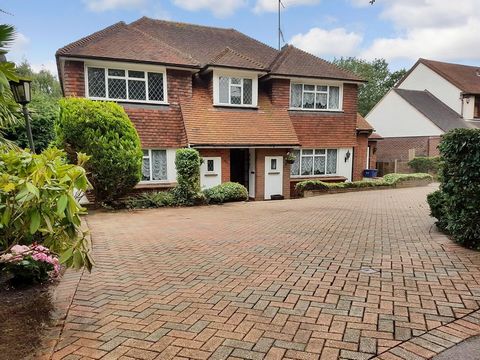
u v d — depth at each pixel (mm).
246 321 3391
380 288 4148
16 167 3436
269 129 15484
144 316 3557
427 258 5285
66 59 12562
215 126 14656
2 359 2805
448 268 4789
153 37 16312
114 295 4148
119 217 10414
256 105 15859
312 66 17281
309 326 3260
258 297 3971
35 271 4395
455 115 28719
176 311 3656
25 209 3221
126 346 2984
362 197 14336
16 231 3559
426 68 31266
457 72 31359
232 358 2775
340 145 17719
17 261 4105
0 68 3480
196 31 18875
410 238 6648
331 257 5520
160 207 12414
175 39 17719
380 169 27203
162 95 14312
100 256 5930
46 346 3004
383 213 9930
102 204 11992
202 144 13945
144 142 14008
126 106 13688
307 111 16984
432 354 2758
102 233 7965
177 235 7535
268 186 15781
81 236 3641
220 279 4625
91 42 13602
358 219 8992
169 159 14477
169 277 4770
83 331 3264
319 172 17641
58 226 3471
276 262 5316
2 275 4570
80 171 3426
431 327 3184
